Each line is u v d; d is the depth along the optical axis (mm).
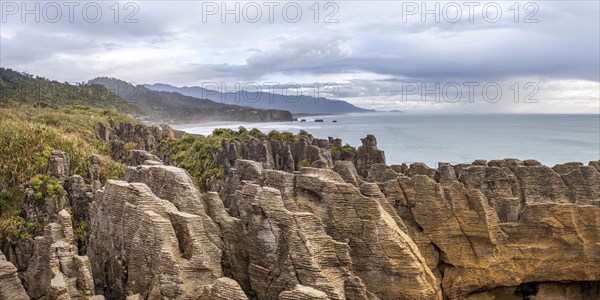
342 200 34750
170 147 98625
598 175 46000
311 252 29359
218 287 26141
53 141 65750
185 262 28891
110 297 33906
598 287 42594
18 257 47625
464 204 41156
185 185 34656
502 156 173125
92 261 35750
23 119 91625
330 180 36438
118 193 33969
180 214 31031
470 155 179125
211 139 92688
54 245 31250
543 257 41250
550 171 46656
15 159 58656
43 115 99875
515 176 47594
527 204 42156
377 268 33594
